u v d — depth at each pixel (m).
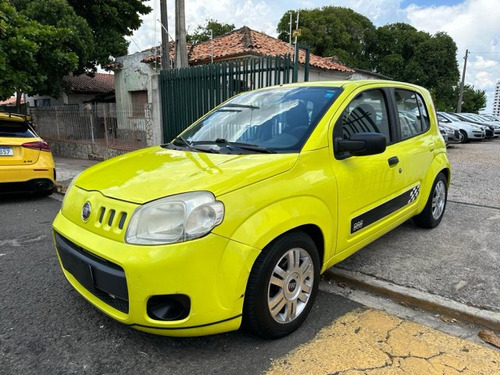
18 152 6.20
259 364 2.38
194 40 26.83
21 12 13.54
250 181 2.35
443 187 4.80
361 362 2.39
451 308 2.91
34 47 10.17
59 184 7.55
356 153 2.85
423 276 3.45
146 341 2.62
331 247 2.91
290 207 2.48
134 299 2.16
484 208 5.66
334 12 28.77
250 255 2.26
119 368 2.37
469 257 3.86
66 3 14.38
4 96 10.35
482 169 9.41
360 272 3.54
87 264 2.37
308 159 2.71
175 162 2.75
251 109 3.54
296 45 6.72
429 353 2.48
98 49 16.28
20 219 5.60
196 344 2.58
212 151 2.96
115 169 2.86
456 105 39.81
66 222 2.67
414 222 4.75
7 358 2.45
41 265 3.90
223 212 2.20
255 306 2.37
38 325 2.82
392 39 33.31
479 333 2.68
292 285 2.62
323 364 2.38
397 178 3.59
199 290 2.16
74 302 3.15
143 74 15.07
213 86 8.01
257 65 7.16
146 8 17.70
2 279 3.58
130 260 2.13
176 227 2.16
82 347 2.57
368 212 3.25
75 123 13.27
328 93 3.27
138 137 10.65
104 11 16.36
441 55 32.66
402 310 3.02
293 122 3.05
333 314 2.96
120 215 2.29
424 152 4.14
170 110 9.12
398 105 3.92
